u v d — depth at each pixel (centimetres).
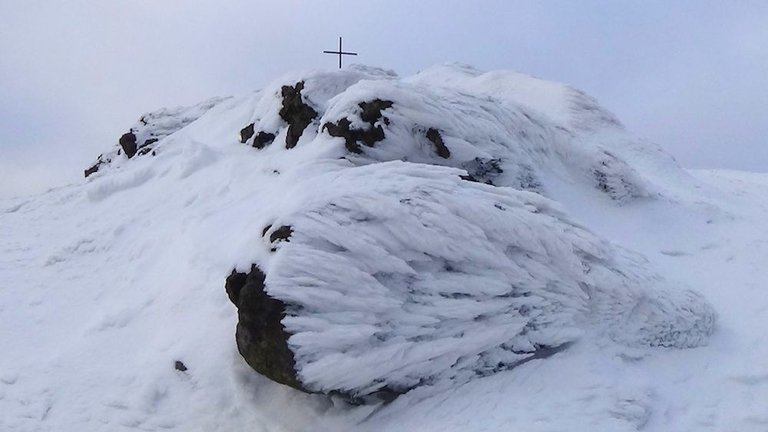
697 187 1341
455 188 648
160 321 723
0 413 629
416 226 591
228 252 759
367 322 542
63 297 877
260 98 1287
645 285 676
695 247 980
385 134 881
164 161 1224
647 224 1015
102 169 1544
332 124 906
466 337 567
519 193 688
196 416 592
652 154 1420
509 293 605
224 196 995
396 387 558
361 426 548
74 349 725
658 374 614
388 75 1570
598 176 1055
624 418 534
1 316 841
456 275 592
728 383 610
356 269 557
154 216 1030
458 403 549
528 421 516
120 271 908
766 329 724
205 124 1395
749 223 1098
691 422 549
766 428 542
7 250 1075
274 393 584
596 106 1543
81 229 1107
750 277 873
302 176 845
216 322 669
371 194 601
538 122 1059
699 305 710
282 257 554
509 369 582
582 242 662
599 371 584
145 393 623
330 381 535
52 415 620
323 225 575
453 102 997
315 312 541
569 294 629
